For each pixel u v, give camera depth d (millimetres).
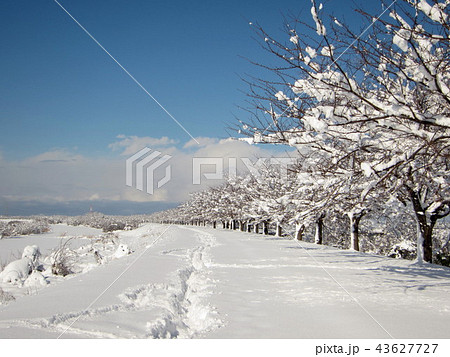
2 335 4984
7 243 39094
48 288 9273
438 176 9094
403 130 5504
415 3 5258
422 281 9992
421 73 5680
